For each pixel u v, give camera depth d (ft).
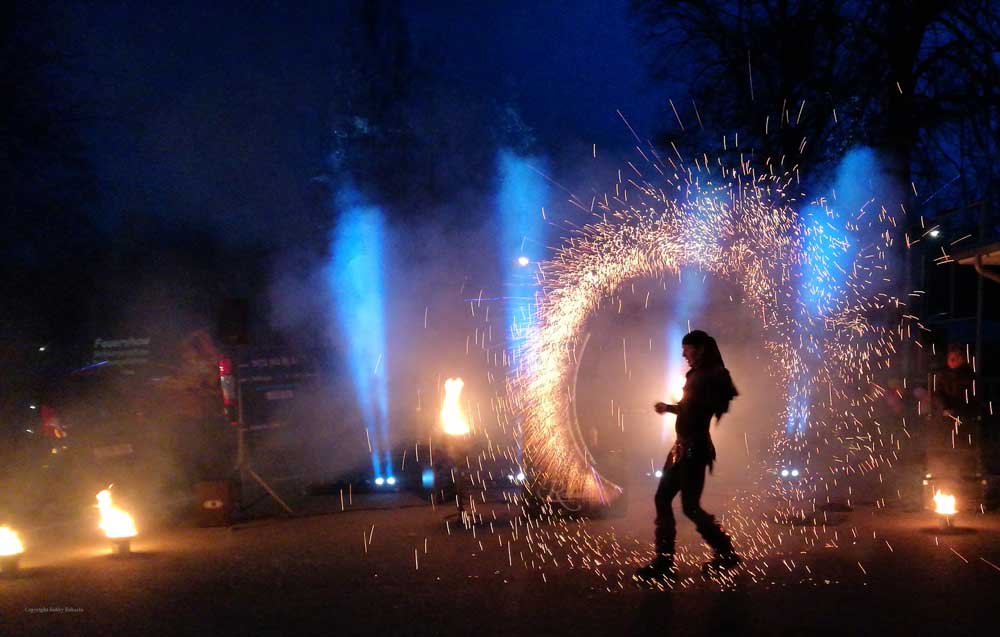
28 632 19.97
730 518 32.73
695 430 24.08
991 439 40.88
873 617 19.97
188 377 43.04
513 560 26.45
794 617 20.03
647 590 22.62
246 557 27.96
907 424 47.65
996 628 19.11
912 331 53.57
